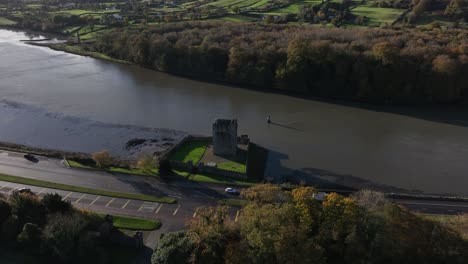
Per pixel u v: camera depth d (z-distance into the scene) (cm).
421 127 13588
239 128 13475
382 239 6162
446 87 15412
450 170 10831
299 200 6900
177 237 6894
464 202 9150
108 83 18250
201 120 14162
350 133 13125
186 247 6531
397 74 15775
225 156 11150
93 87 17650
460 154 11712
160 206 8825
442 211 8762
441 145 12294
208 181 9950
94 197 9138
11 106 15275
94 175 10200
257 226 6462
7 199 8269
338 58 16575
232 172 10125
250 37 19388
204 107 15412
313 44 16950
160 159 10456
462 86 15725
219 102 15938
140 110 15062
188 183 9850
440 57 15475
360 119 14275
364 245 6278
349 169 10881
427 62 15675
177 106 15500
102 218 7856
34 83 18050
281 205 6962
